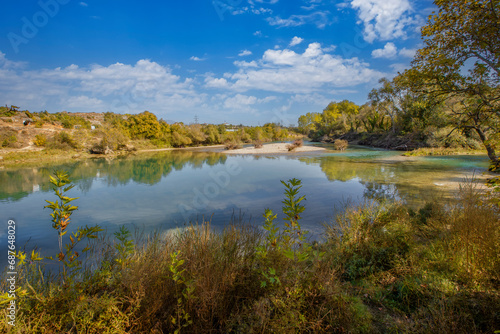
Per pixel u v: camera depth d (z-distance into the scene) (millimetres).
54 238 6535
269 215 2709
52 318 1943
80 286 2184
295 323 1984
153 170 20406
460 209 4680
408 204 7590
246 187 12250
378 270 3268
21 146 32562
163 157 32188
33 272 2479
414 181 11711
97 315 1986
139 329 1993
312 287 2375
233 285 2365
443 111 16828
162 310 2166
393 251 3504
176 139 51281
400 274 3041
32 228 7461
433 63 5906
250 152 35250
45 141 33875
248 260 2711
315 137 66375
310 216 7133
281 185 12359
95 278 2355
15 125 38719
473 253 2980
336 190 10602
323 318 2162
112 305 1990
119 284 2285
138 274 2264
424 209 5359
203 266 2443
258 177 14875
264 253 2512
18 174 18625
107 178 16703
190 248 2797
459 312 2162
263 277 2410
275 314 2070
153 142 49438
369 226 4152
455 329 1941
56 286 2180
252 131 63719
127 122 49688
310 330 2121
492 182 3377
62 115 55719
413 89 6695
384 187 10703
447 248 3420
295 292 2215
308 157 26312
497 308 2090
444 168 15570
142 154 36938
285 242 2645
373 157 24438
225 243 2939
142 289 2127
